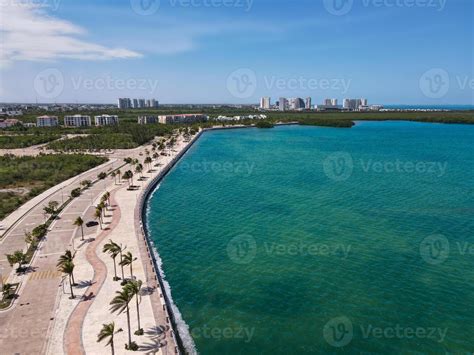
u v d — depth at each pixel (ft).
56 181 428.56
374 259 223.92
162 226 291.99
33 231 240.12
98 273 197.88
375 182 417.69
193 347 151.02
